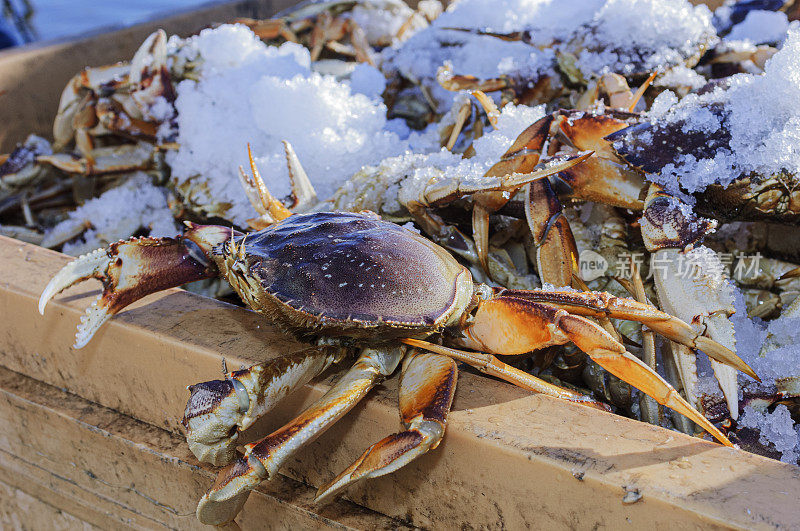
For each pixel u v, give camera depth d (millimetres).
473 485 737
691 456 698
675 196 835
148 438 862
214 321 849
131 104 1209
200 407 725
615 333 842
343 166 1053
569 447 710
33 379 940
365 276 757
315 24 1511
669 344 828
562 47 1107
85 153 1291
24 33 2824
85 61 1552
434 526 767
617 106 1029
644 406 834
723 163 822
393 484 774
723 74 1112
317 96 1072
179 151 1156
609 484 684
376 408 756
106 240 1175
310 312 744
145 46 1184
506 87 1114
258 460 717
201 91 1162
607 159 870
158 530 888
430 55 1275
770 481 676
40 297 865
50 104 1511
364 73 1258
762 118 814
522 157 890
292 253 774
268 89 1076
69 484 935
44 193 1349
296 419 733
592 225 958
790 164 807
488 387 769
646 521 679
